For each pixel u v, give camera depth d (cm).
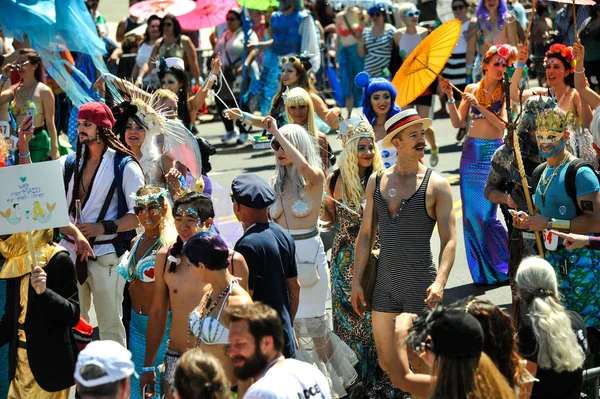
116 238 891
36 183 724
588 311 809
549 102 946
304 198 846
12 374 747
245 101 2028
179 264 708
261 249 715
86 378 494
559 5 2342
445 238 752
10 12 1222
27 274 740
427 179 760
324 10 2538
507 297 1099
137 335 803
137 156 966
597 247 779
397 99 1115
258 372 538
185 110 1162
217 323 656
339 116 1184
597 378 705
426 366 686
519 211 889
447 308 499
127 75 2228
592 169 812
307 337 845
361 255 794
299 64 1177
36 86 1284
